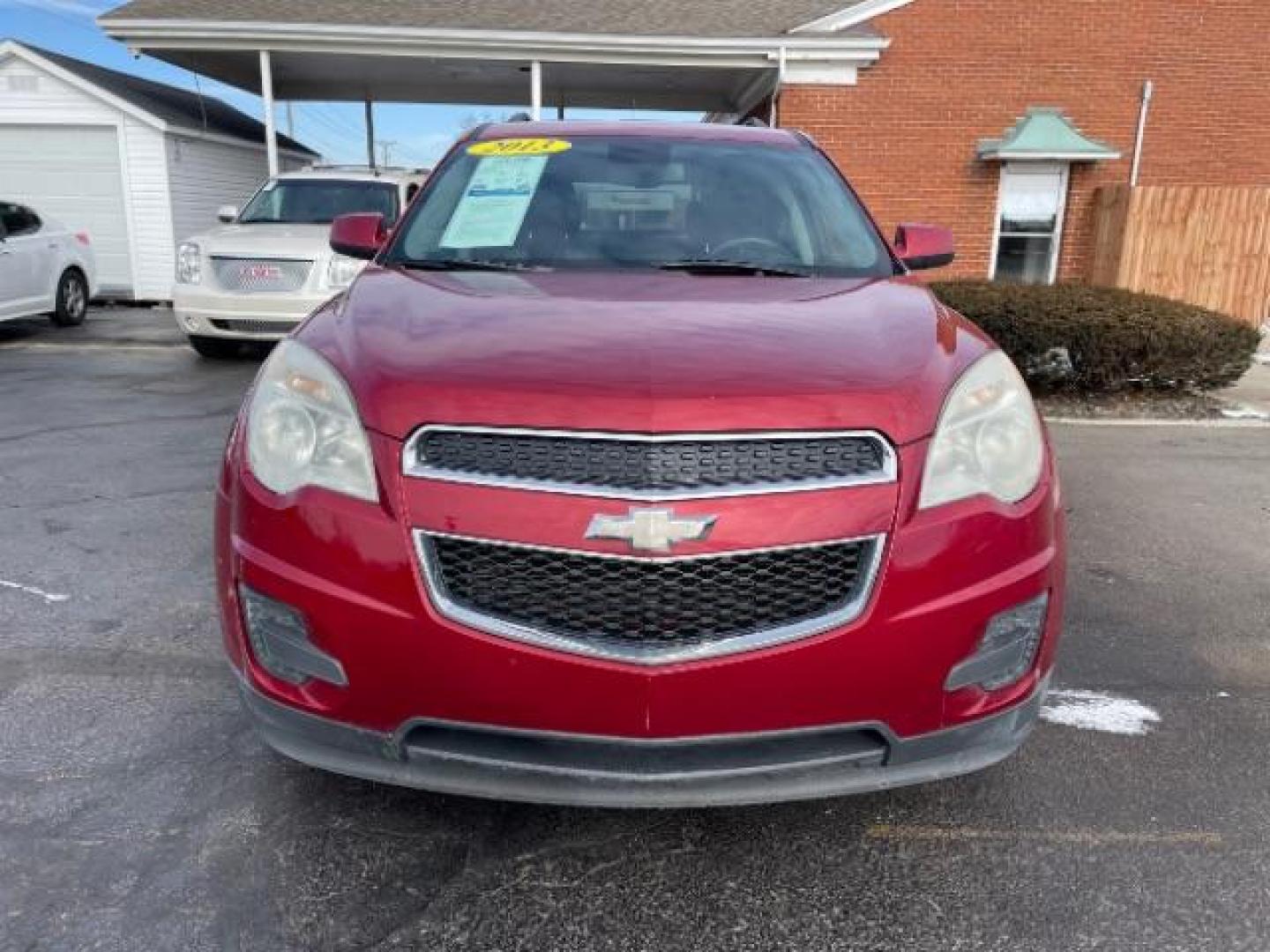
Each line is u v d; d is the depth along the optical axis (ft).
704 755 6.59
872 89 42.32
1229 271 39.14
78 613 11.96
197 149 50.75
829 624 6.50
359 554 6.56
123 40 39.24
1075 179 43.34
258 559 6.89
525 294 8.53
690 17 43.62
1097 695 10.41
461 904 7.22
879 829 8.14
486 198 11.09
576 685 6.39
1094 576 13.75
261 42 39.68
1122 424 23.93
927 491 6.69
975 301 26.30
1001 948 6.86
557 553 6.38
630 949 6.82
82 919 6.95
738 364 6.91
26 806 8.20
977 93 42.55
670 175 11.41
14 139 47.98
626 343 7.17
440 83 51.44
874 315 8.23
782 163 11.90
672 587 6.40
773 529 6.40
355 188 31.99
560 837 8.00
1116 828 8.19
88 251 39.55
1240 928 7.05
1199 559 14.51
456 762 6.73
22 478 17.49
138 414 22.66
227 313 27.35
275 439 7.06
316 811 8.24
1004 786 8.75
